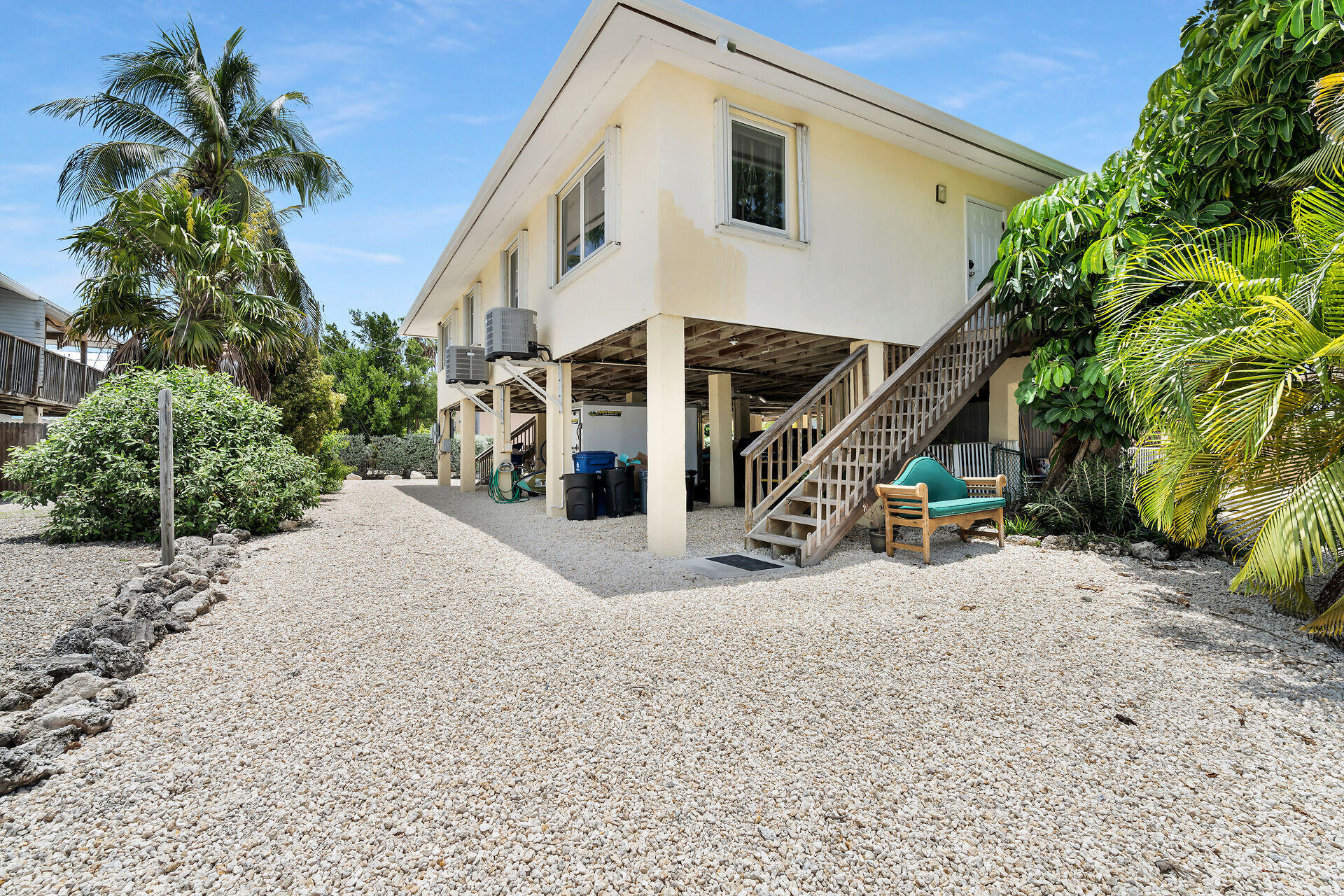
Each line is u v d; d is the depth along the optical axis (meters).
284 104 13.94
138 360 10.10
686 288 6.46
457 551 7.03
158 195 11.03
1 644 3.63
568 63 6.30
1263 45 4.58
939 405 7.62
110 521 7.04
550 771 2.34
